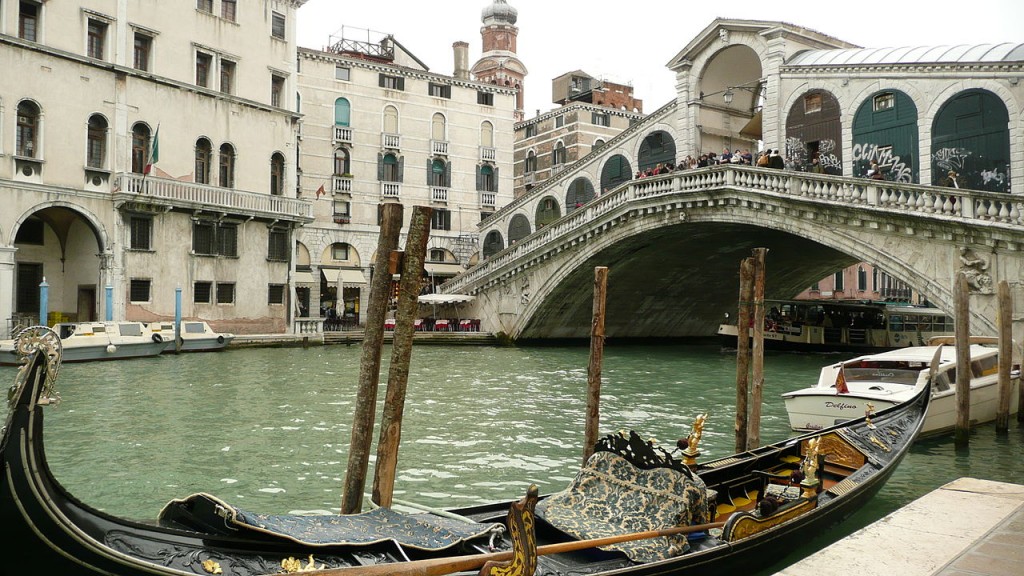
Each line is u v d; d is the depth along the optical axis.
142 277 25.64
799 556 6.56
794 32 25.22
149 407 13.77
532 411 14.22
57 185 23.52
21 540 3.42
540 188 37.59
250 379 18.06
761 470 7.92
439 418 13.31
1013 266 16.48
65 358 21.22
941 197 17.80
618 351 29.69
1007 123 19.59
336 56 37.53
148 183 25.36
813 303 29.81
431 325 34.22
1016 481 9.51
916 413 10.16
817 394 12.03
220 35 28.31
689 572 5.35
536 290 30.53
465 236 41.16
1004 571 3.99
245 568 3.98
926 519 5.03
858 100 22.95
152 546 3.82
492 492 8.76
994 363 14.36
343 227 37.81
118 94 25.00
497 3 58.31
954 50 21.56
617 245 27.20
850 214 19.48
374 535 4.67
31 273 25.97
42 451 3.52
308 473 9.35
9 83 22.44
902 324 31.16
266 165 29.89
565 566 5.08
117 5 25.06
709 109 29.41
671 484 5.66
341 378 18.48
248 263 28.92
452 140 40.97
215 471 9.37
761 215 22.06
